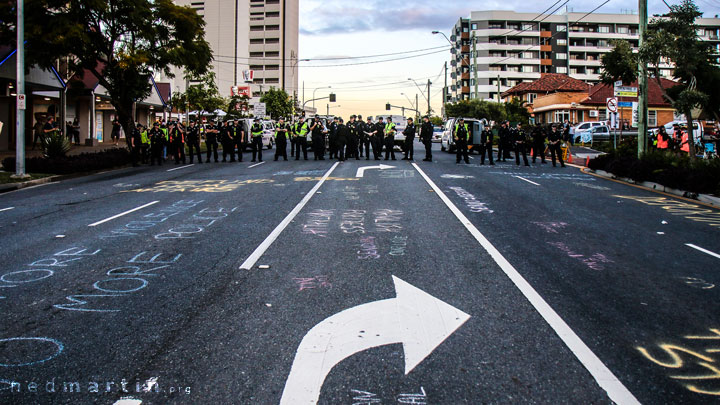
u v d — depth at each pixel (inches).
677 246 316.5
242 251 297.1
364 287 231.5
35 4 856.9
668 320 196.5
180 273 255.6
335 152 984.9
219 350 169.5
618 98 993.5
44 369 158.2
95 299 219.3
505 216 406.3
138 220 395.9
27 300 219.0
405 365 158.7
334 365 159.0
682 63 666.8
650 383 149.2
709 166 526.3
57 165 750.5
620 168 684.7
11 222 396.8
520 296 220.4
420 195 508.4
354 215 405.4
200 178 676.7
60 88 1168.8
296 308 206.4
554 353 167.0
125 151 944.9
